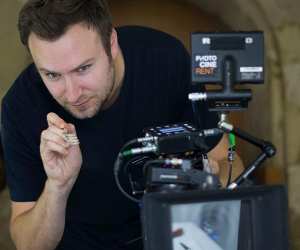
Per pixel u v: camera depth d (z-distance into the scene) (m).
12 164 1.84
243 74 1.28
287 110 4.04
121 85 1.77
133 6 4.14
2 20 3.59
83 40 1.46
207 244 1.11
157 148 1.28
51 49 1.45
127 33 1.86
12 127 1.81
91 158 1.80
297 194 4.07
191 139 1.29
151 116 1.83
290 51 3.95
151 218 1.05
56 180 1.59
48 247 1.74
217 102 1.29
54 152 1.56
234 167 1.62
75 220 1.91
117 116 1.78
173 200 1.06
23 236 1.75
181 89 1.85
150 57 1.83
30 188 1.84
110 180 1.83
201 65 1.28
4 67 3.62
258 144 1.29
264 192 1.12
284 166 4.08
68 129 1.51
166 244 1.05
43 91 1.78
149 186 1.18
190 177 1.18
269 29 3.93
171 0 4.15
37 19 1.44
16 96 1.81
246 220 1.13
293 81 4.00
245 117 4.22
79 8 1.46
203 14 4.19
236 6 3.95
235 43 1.28
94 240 1.92
